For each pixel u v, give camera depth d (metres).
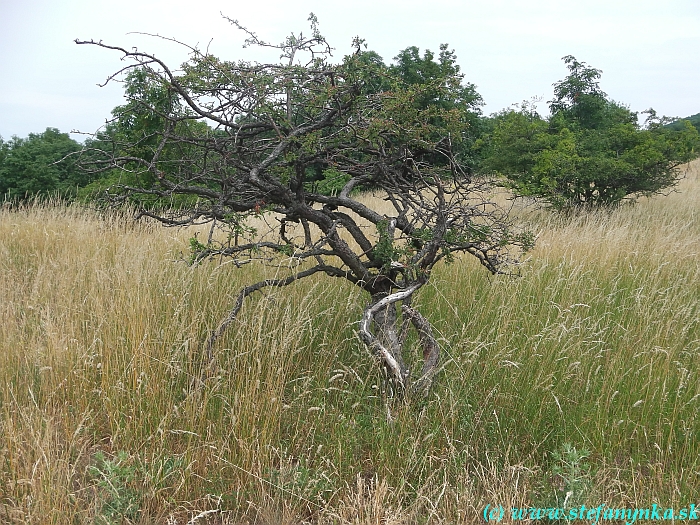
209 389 4.12
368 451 3.94
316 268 4.52
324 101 3.85
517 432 4.18
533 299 5.86
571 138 12.60
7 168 15.79
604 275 6.91
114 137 4.12
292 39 4.16
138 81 3.74
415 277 4.39
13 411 3.75
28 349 4.57
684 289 6.61
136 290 4.95
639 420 4.22
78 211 9.47
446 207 4.28
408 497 3.57
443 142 4.49
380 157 4.42
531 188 11.15
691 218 11.99
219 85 3.84
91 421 3.89
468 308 5.83
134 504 3.19
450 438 3.93
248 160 4.52
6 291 5.98
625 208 12.52
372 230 8.28
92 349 4.41
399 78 4.20
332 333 5.14
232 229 4.21
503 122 13.78
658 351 4.70
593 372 4.69
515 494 3.44
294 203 4.24
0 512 3.10
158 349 4.40
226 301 5.46
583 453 3.57
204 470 3.60
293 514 3.35
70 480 3.33
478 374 4.59
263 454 3.65
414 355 4.90
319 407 4.09
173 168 4.70
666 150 12.59
